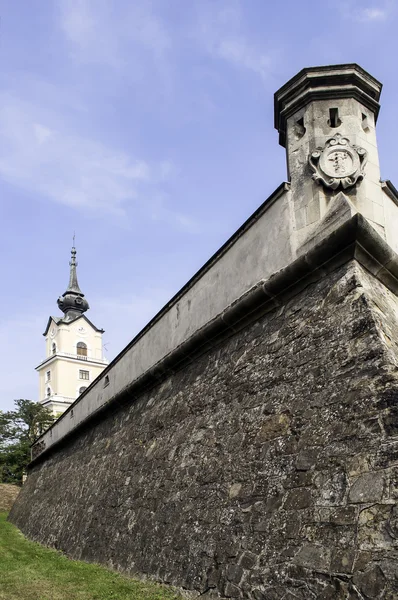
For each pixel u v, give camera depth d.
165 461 8.41
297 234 7.08
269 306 7.21
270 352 6.73
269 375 6.51
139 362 12.41
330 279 6.33
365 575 4.05
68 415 18.89
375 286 6.16
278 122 8.19
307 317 6.33
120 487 10.09
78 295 68.62
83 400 17.09
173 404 9.20
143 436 10.09
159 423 9.48
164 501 7.82
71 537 11.93
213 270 9.16
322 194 6.95
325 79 7.52
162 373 10.23
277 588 4.82
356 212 6.41
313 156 7.11
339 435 4.96
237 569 5.44
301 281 6.70
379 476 4.38
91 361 64.94
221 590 5.55
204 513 6.54
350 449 4.77
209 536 6.19
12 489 32.00
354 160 6.98
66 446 18.22
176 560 6.68
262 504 5.53
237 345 7.74
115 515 9.71
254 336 7.36
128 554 8.27
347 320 5.67
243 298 7.49
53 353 64.94
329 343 5.74
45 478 19.92
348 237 6.07
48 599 6.67
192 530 6.62
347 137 7.18
